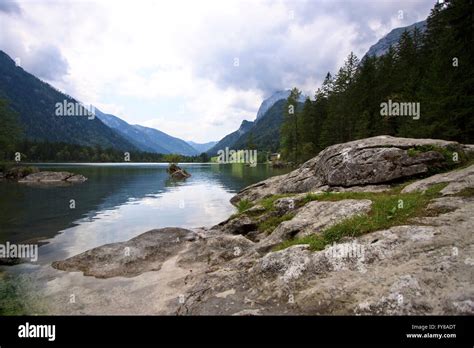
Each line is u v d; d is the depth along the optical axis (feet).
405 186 41.65
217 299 24.13
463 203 27.86
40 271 38.32
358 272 22.39
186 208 88.74
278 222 47.73
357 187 50.01
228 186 154.51
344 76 255.91
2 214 76.48
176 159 343.46
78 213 79.15
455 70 98.89
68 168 347.15
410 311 17.71
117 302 28.96
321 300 20.68
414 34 237.66
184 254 42.68
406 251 22.89
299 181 68.74
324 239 28.43
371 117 193.26
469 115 98.68
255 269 27.61
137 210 84.84
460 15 86.38
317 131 284.41
